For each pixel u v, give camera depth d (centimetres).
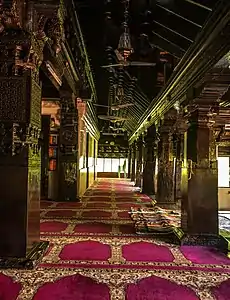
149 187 1280
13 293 305
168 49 609
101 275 354
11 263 364
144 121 1377
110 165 2595
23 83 366
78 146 1005
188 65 523
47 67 529
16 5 329
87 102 1112
